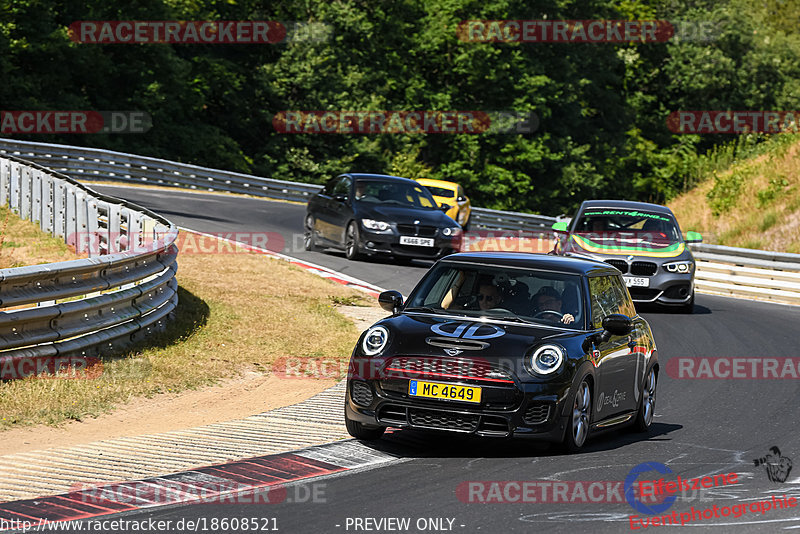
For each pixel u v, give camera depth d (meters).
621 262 65.56
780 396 42.56
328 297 62.00
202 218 98.38
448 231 76.62
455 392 29.27
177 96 198.62
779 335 59.16
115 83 192.12
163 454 29.06
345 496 24.86
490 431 29.27
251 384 40.84
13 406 32.69
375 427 30.98
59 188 71.75
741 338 57.59
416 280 71.25
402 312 32.88
